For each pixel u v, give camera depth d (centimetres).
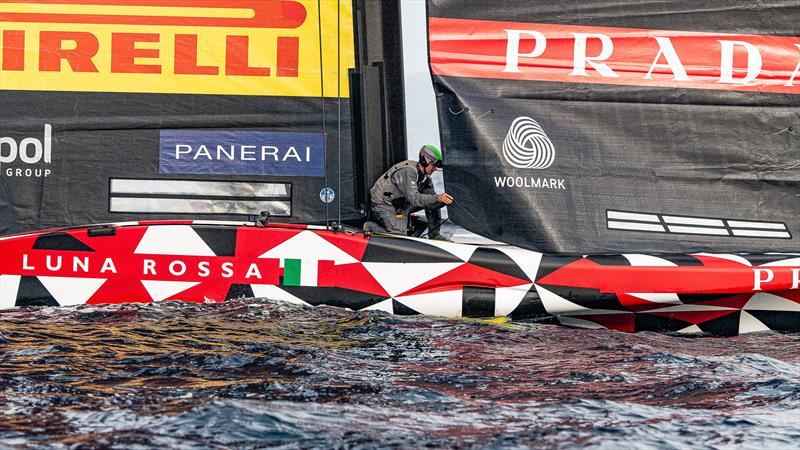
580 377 1680
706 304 2256
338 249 2222
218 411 1376
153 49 2381
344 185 2448
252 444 1265
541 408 1476
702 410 1489
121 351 1722
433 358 1794
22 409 1367
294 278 2203
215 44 2397
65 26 2364
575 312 2248
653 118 2452
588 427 1385
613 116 2442
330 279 2205
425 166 2550
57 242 2162
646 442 1330
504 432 1351
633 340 2053
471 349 1888
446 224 3559
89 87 2370
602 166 2420
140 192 2388
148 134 2389
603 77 2444
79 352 1703
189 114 2394
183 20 2386
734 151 2464
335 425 1349
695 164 2452
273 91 2412
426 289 2211
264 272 2200
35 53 2358
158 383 1527
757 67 2486
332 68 2433
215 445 1255
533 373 1705
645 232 2403
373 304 2203
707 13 2480
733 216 2441
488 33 2419
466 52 2414
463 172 2402
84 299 2152
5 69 2350
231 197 2411
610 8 2455
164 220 2359
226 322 2002
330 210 2438
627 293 2231
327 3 2423
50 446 1227
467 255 2234
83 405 1397
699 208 2433
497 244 2888
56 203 2364
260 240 2212
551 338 2036
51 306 2131
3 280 2138
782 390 1611
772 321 2283
